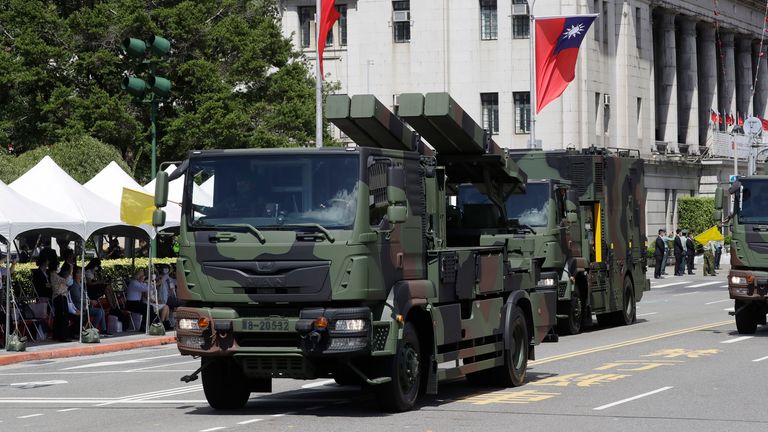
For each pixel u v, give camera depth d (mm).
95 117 83312
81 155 77312
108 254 76312
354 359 28125
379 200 28062
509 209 48750
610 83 135625
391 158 28766
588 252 54500
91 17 84938
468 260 31234
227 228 27578
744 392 32250
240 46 89062
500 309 33375
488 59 128125
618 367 38688
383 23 131000
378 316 27750
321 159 27688
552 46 81750
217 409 30000
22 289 55812
